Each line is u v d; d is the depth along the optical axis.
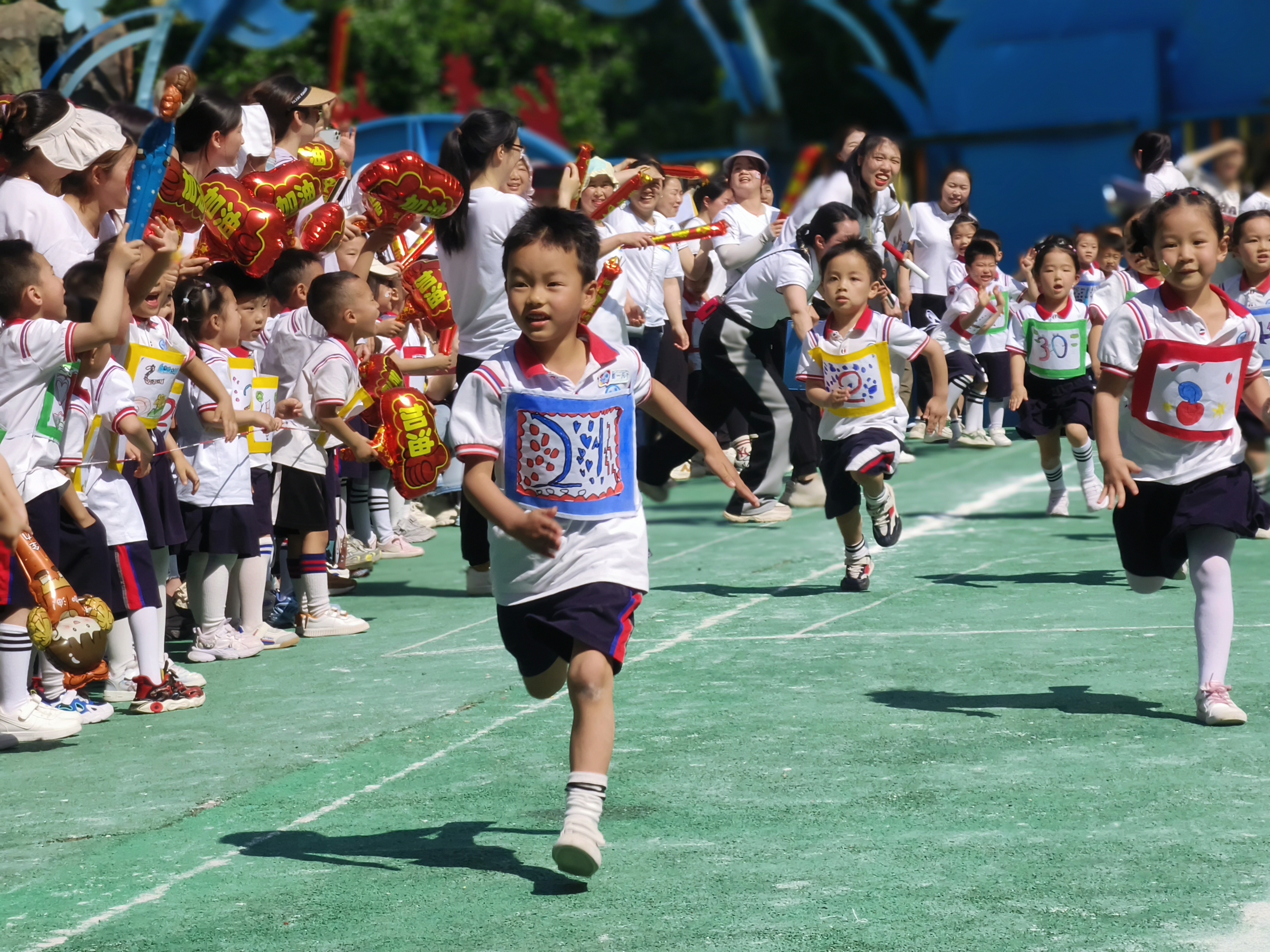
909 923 8.04
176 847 9.73
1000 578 18.66
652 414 9.67
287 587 19.12
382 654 15.80
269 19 42.81
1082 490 24.73
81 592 13.11
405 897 8.70
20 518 11.49
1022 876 8.66
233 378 15.95
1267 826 9.38
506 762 11.45
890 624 16.09
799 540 22.50
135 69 45.81
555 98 70.44
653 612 17.25
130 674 14.24
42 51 36.34
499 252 17.36
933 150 61.34
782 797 10.30
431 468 17.50
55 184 14.37
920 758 11.09
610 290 19.88
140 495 14.59
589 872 8.58
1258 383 12.35
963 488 27.64
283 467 16.83
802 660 14.50
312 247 18.08
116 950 8.05
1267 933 7.72
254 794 10.85
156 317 14.48
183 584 17.48
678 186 28.22
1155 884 8.46
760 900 8.45
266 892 8.86
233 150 16.67
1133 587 12.62
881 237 27.02
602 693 8.88
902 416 17.84
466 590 19.70
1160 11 56.62
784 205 23.17
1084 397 23.39
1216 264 11.70
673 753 11.45
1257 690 12.73
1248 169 27.59
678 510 26.70
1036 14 58.97
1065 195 58.31
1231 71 55.94
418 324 22.61
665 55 76.75
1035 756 11.03
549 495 9.16
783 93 71.06
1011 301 33.28
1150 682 13.12
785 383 24.28
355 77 66.00
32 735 12.41
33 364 12.12
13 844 9.90
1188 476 11.88
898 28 65.50
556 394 9.12
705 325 24.23
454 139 17.64
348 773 11.28
